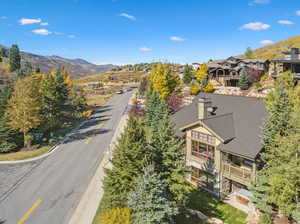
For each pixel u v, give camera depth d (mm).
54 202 18906
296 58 43875
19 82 32000
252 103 22641
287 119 15523
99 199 19062
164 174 14992
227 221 16703
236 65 70125
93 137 37000
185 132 22953
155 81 43750
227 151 18719
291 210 14367
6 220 16734
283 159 14797
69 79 68125
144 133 14859
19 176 23672
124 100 75688
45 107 40500
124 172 14000
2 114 33969
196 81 67062
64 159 28156
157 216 11961
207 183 21531
